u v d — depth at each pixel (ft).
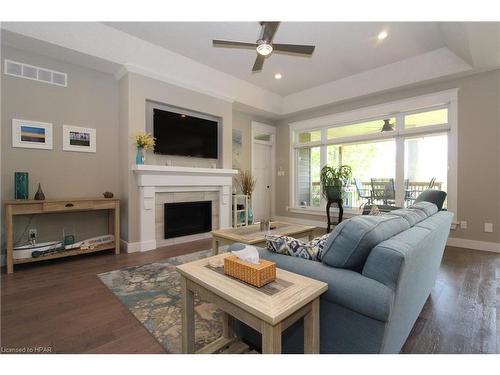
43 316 6.00
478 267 9.39
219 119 15.61
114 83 12.21
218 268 4.28
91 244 10.72
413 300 4.61
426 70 12.69
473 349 4.81
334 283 3.62
